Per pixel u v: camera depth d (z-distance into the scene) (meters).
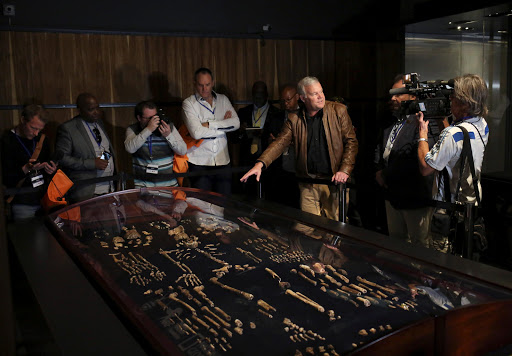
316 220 2.85
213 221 2.85
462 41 4.86
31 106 3.87
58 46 4.79
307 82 3.55
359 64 6.13
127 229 2.75
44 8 4.71
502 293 1.81
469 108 2.76
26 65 4.69
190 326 1.73
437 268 2.06
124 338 1.69
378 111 5.95
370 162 6.06
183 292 1.97
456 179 2.91
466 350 1.72
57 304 1.96
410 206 3.46
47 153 4.10
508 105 4.43
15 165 3.95
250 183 4.89
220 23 5.45
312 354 1.54
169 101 5.33
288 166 4.79
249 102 5.70
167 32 5.22
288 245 2.43
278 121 4.57
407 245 2.36
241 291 1.96
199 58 5.41
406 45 5.47
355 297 1.86
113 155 4.24
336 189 3.79
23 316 2.37
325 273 2.08
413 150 3.42
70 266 2.33
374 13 6.09
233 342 1.62
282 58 5.78
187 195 3.39
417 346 1.65
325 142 3.71
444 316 1.67
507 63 4.43
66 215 3.05
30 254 2.50
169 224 2.81
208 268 2.20
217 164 4.56
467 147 2.73
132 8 5.06
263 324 1.72
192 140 4.52
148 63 5.18
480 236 2.88
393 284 1.94
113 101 5.08
